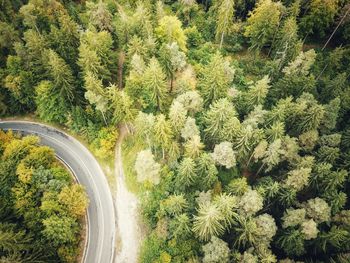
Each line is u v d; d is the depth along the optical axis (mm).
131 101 60625
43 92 64500
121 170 64188
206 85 61156
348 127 65125
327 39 87188
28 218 50688
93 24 73875
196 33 78875
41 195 54000
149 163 50562
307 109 60906
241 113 64875
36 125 71500
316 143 60000
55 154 67125
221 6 72562
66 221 50531
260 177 62062
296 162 56188
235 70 72625
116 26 72250
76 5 85125
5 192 53125
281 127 54656
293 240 49906
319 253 52469
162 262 48875
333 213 52312
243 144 55250
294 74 66875
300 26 81562
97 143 65812
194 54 76375
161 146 57625
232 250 47719
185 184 53875
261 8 71500
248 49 79188
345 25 81188
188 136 54656
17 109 71938
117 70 73688
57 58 61312
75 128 66688
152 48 67438
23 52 66375
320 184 54375
